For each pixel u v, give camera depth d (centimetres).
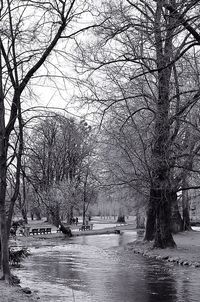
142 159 3025
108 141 3316
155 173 2769
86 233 5503
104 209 9512
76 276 1944
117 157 3550
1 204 1462
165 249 2881
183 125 2722
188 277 1903
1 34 1550
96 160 3975
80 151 3984
